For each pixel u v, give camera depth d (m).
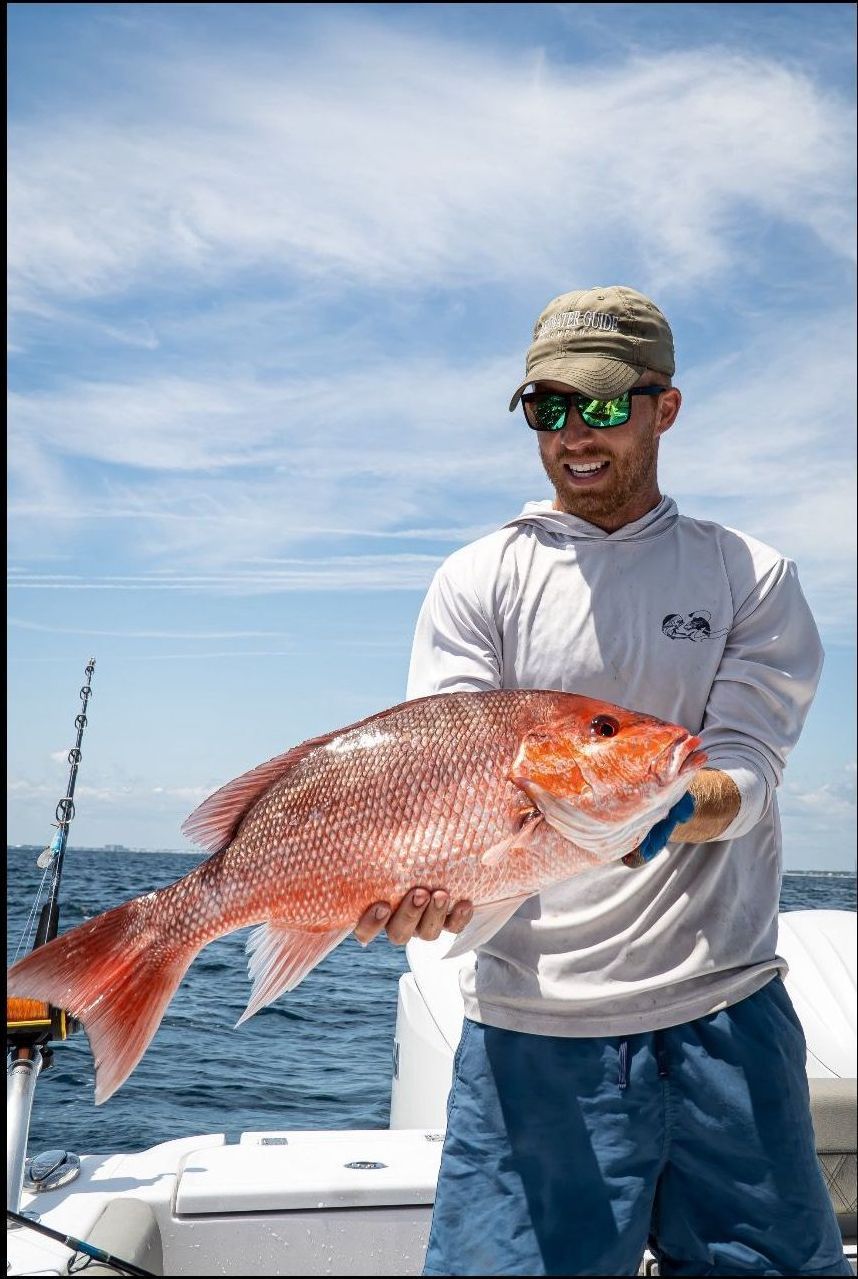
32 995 1.92
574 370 2.21
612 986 2.10
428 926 1.93
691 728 2.25
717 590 2.27
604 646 2.24
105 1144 4.11
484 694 1.98
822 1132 2.77
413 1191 2.57
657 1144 2.09
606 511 2.31
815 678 2.32
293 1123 4.45
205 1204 2.51
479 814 1.91
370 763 1.96
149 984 1.96
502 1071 2.12
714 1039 2.10
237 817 2.03
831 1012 3.54
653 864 2.14
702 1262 2.11
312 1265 2.51
